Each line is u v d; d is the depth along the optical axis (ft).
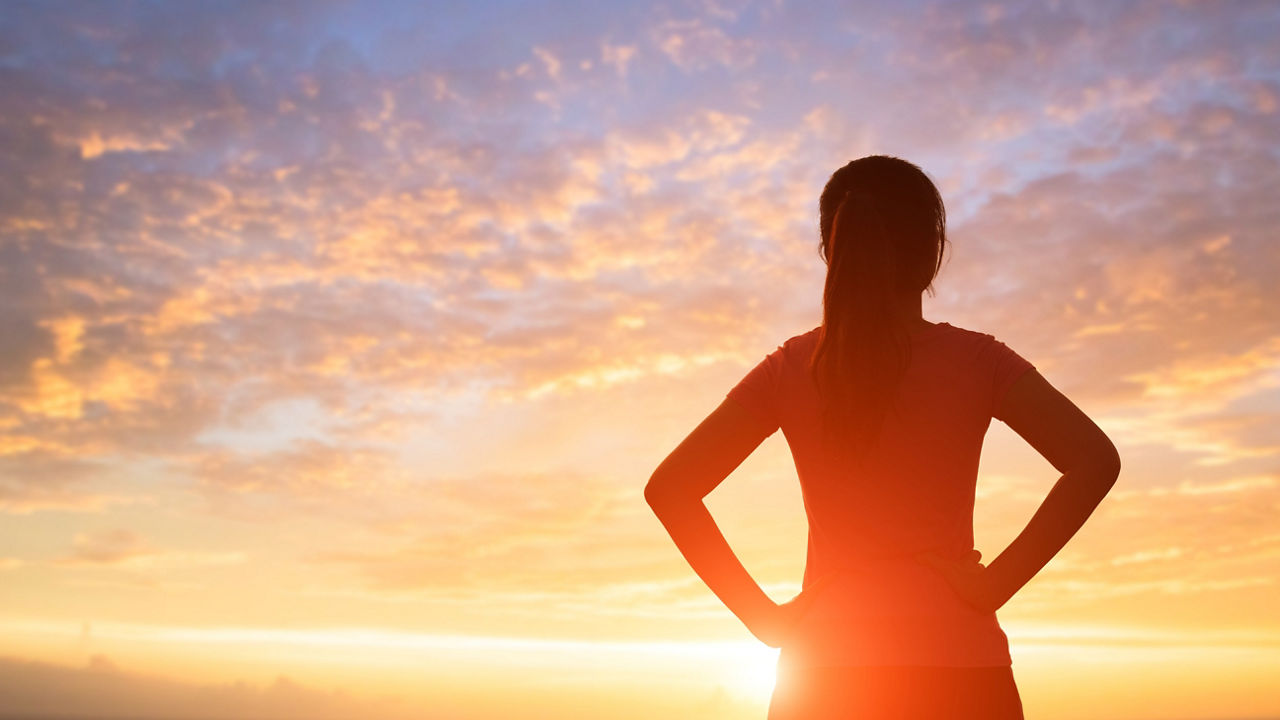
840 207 4.93
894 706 4.26
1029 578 4.37
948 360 4.66
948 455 4.56
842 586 4.56
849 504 4.64
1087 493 4.35
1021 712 4.39
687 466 5.13
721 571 4.97
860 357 4.64
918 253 4.95
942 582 4.42
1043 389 4.54
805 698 4.47
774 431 5.25
